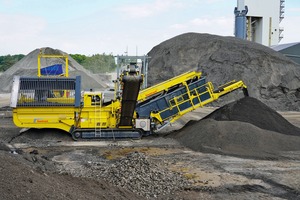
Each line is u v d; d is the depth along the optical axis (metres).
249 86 35.06
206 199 8.27
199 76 17.28
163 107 16.80
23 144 14.80
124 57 19.11
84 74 52.09
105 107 16.20
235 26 45.56
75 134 15.86
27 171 6.30
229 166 11.48
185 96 16.98
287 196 8.57
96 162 11.75
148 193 8.37
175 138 16.38
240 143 13.92
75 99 15.76
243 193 8.76
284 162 12.12
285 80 34.94
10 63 92.88
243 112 16.80
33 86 15.63
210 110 31.17
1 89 51.81
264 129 15.69
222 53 38.12
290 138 14.48
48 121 15.82
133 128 16.30
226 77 36.41
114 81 17.52
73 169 10.38
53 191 5.84
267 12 47.41
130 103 15.16
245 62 36.47
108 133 16.11
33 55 57.41
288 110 33.09
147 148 14.45
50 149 14.01
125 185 8.59
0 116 24.77
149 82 41.53
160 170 10.14
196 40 42.09
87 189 7.04
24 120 15.67
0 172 5.64
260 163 11.94
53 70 17.91
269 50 37.94
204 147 13.88
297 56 44.44
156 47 46.53
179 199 8.20
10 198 4.96
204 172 10.68
